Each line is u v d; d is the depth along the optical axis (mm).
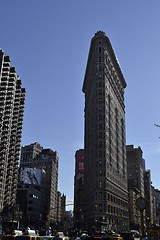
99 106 142375
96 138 136750
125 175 174875
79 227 170625
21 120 165500
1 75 140875
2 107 138875
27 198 197250
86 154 174125
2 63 142000
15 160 155250
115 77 175125
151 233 46125
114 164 149125
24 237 30422
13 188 150125
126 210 165750
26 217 189250
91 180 143625
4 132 140375
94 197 127250
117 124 167250
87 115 178625
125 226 157000
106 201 125500
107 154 136625
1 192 133250
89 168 155500
